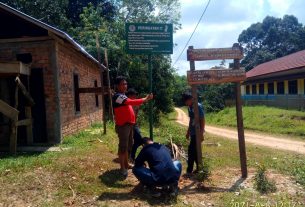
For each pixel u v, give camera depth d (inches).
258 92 1581.0
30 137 437.7
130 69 1058.7
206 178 303.9
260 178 291.1
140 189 277.4
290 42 2549.2
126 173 306.2
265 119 961.5
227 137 743.1
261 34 2822.3
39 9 1305.4
